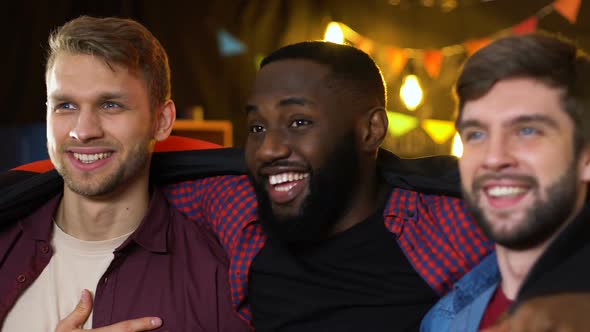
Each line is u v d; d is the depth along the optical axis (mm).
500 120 1139
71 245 1714
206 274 1696
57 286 1678
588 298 964
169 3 3734
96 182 1642
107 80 1626
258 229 1621
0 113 3488
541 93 1125
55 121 1646
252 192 1698
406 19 3803
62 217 1750
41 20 3502
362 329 1465
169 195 1855
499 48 1152
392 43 3826
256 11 3846
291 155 1460
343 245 1517
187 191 1854
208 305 1675
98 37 1624
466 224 1482
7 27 3479
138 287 1688
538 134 1129
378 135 1547
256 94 1494
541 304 971
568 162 1121
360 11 3840
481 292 1297
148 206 1768
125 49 1639
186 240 1761
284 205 1485
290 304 1523
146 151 1701
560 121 1121
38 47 3500
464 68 1193
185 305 1676
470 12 3709
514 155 1130
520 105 1125
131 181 1711
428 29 3779
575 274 1028
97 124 1627
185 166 1824
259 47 3865
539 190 1120
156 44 1739
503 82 1147
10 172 1883
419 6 3783
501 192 1144
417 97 3818
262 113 1479
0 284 1674
